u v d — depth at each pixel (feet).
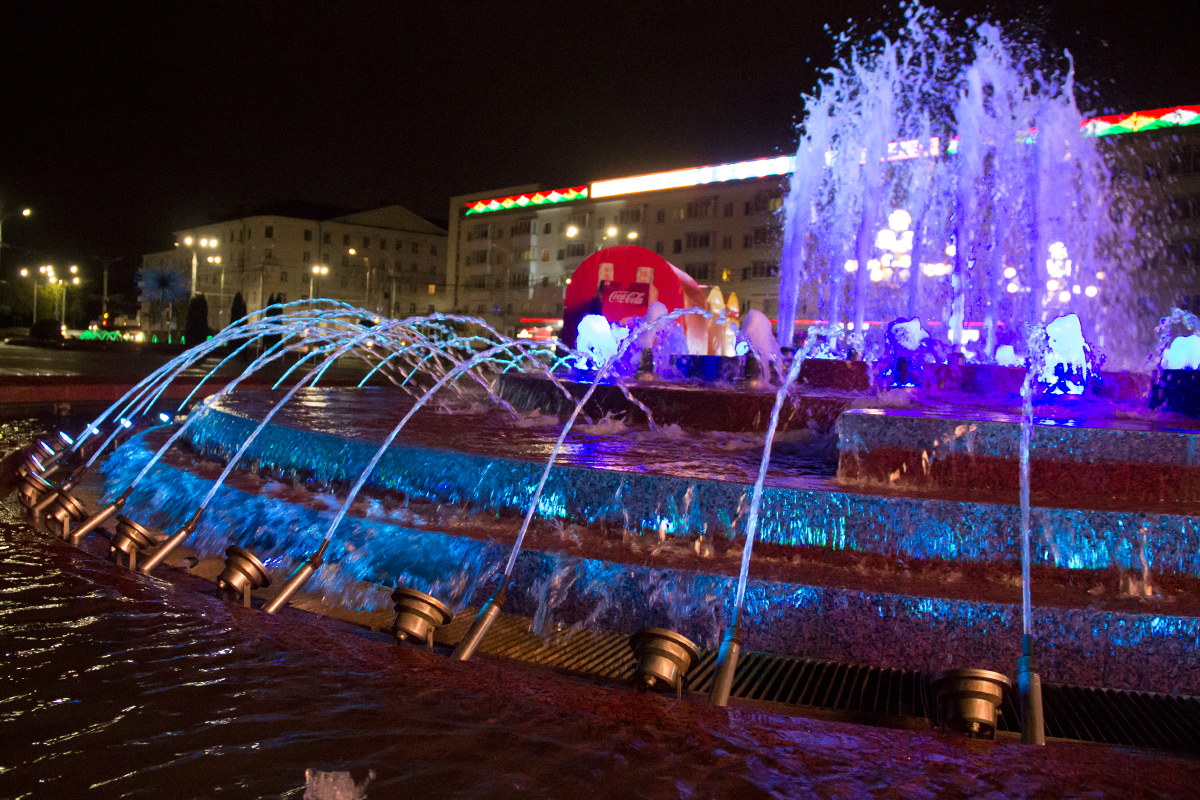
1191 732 8.15
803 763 6.26
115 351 128.06
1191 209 104.01
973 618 9.42
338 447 15.24
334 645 8.35
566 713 6.99
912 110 61.00
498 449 14.65
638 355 29.37
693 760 6.26
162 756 6.05
